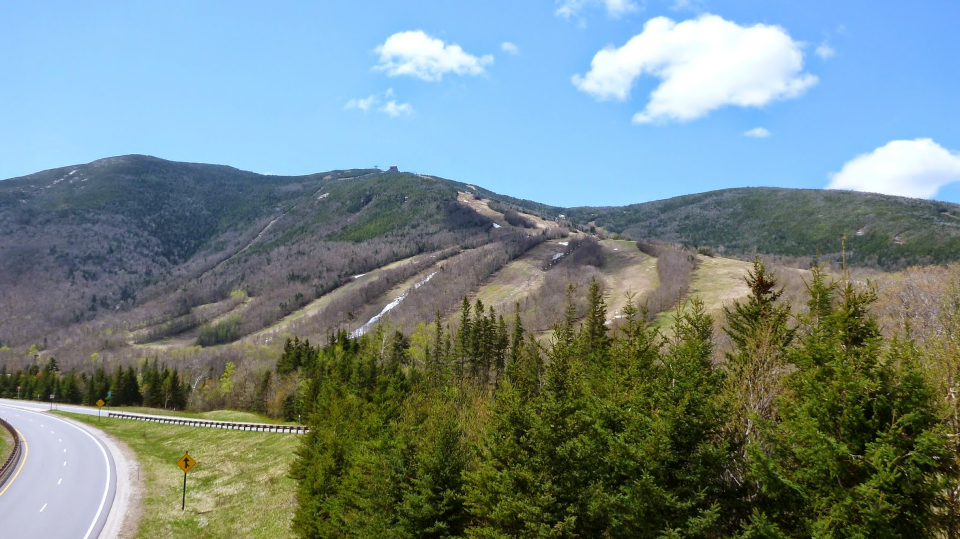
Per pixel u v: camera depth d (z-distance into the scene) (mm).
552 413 19828
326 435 34812
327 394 52094
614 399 22844
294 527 32656
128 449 60906
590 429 20328
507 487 20031
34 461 52625
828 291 19891
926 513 13281
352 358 78250
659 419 18531
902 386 14250
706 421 17812
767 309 24984
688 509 17141
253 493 42469
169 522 36156
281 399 92875
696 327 30156
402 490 25312
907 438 13727
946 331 18969
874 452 13445
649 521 16984
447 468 24547
